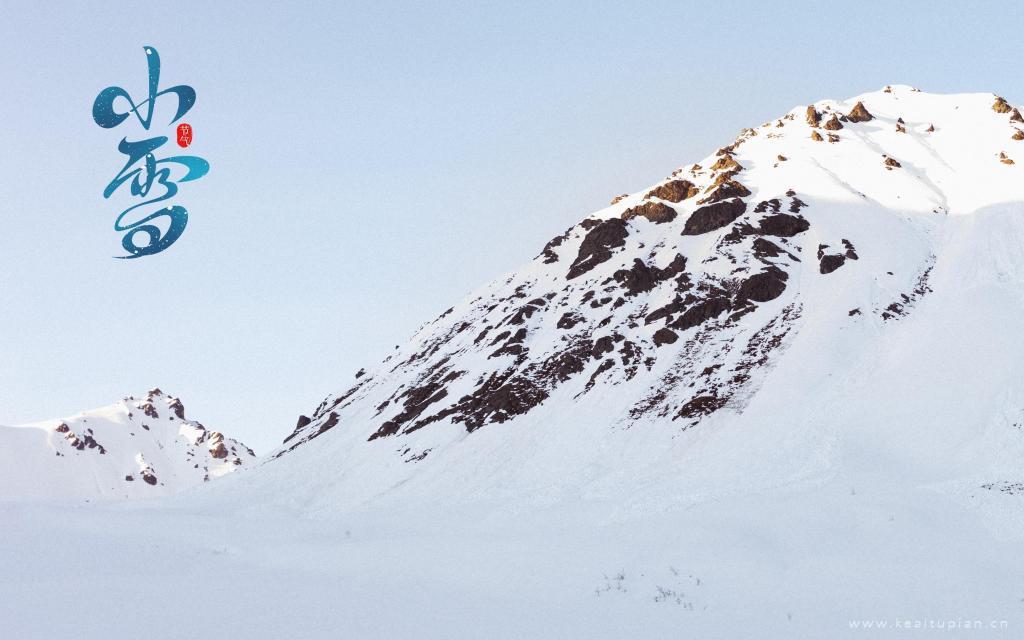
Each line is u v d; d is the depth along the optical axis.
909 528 25.67
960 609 18.92
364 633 16.89
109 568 30.64
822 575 22.28
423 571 27.83
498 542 30.64
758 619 19.02
